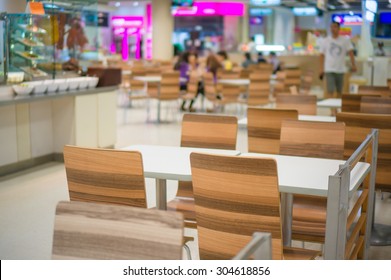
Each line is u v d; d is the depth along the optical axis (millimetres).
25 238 4039
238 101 9961
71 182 2688
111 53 23281
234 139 3693
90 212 1743
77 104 6723
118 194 2590
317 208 3375
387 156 3953
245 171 2307
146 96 10219
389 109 5137
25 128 6348
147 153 3320
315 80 15141
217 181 2377
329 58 8430
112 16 25578
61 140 6801
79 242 1745
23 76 6289
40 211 4742
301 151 3562
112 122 7453
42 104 6609
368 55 10242
